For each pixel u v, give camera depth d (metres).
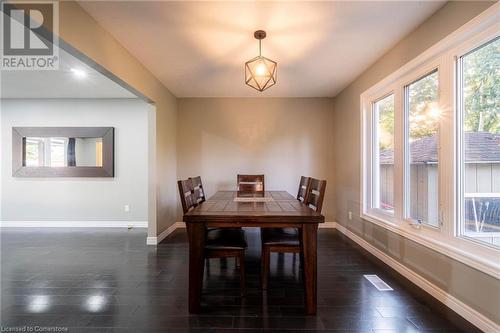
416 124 2.36
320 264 2.70
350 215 3.72
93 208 4.49
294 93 4.21
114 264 2.72
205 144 4.43
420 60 2.15
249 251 3.20
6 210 4.46
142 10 1.97
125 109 4.50
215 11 1.98
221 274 2.47
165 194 3.85
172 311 1.84
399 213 2.53
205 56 2.77
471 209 1.77
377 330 1.62
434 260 2.00
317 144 4.43
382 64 2.79
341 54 2.74
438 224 2.01
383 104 3.02
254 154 4.43
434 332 1.59
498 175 1.60
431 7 1.92
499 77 1.59
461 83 1.85
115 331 1.62
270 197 2.84
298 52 2.69
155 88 3.44
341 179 4.09
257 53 2.70
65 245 3.41
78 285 2.24
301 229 1.91
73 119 4.46
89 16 2.03
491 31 1.58
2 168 4.45
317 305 1.91
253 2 1.87
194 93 4.18
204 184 4.42
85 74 3.25
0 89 3.92
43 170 4.44
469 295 1.68
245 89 3.98
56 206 4.46
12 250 3.20
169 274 2.47
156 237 3.47
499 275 1.47
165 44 2.50
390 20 2.10
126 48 2.59
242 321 1.72
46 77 3.36
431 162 2.16
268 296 2.04
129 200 4.50
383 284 2.23
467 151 1.81
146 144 4.52
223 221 1.84
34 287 2.20
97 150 4.47
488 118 1.66
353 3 1.88
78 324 1.69
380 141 3.10
